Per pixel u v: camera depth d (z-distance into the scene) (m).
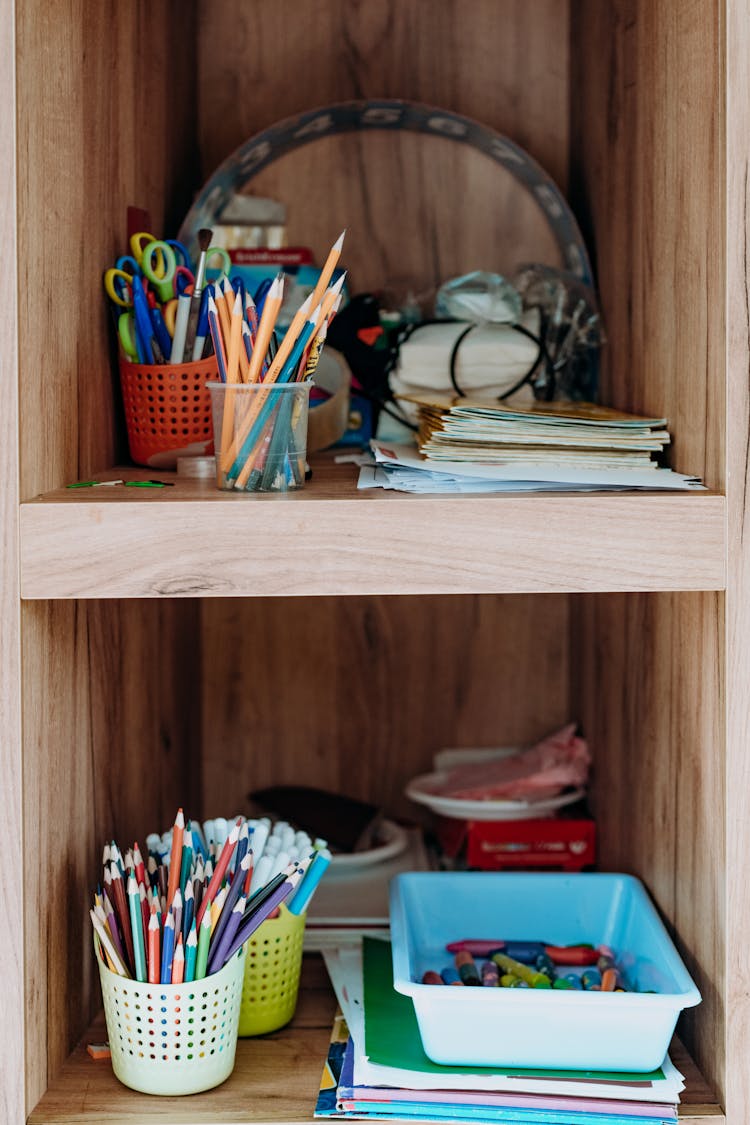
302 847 1.07
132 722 1.18
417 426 1.31
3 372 0.85
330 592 0.87
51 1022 0.94
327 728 1.49
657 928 1.03
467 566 0.88
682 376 1.00
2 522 0.86
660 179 1.06
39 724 0.90
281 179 1.41
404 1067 0.91
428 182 1.41
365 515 0.87
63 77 0.96
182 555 0.87
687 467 0.98
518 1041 0.91
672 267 1.03
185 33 1.39
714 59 0.90
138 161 1.20
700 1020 0.96
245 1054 1.00
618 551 0.88
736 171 0.86
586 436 0.99
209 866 0.98
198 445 1.11
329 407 1.31
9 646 0.86
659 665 1.09
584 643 1.41
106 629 1.08
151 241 1.21
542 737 1.50
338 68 1.44
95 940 0.95
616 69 1.22
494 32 1.44
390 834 1.41
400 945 0.99
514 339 1.29
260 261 1.37
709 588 0.88
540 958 1.10
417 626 1.49
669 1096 0.88
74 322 1.00
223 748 1.49
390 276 1.42
